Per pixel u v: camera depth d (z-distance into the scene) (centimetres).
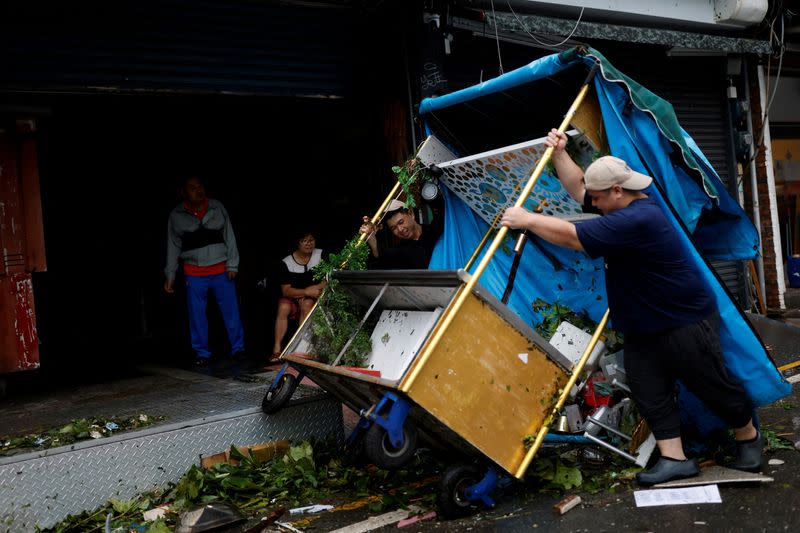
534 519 318
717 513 300
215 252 671
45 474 351
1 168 530
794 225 1198
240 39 601
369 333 403
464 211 475
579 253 439
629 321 339
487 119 463
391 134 677
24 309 540
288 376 416
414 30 647
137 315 925
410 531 319
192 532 330
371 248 539
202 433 401
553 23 703
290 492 380
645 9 788
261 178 903
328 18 638
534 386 339
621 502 327
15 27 515
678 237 335
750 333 355
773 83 1085
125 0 553
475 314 323
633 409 391
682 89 901
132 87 558
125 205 931
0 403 515
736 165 944
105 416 426
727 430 390
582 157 394
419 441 387
